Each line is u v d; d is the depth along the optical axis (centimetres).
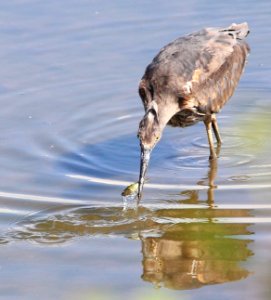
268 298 910
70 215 1316
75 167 1507
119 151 1581
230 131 1673
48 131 1658
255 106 1744
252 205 1316
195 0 2212
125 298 1034
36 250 1201
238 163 1514
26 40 2036
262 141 952
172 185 1427
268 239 1183
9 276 1121
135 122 1706
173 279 1093
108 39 2036
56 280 1104
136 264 1144
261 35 2039
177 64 1518
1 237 1248
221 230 1224
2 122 1695
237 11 2142
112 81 1870
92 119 1717
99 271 1126
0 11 2159
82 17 2136
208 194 1375
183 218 1288
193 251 1175
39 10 2169
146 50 1972
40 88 1845
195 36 1595
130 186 1388
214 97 1559
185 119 1573
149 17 2125
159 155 1581
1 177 1461
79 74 1900
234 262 1123
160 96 1506
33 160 1531
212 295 1040
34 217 1312
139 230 1259
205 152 1589
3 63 1945
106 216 1311
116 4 2202
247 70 1927
